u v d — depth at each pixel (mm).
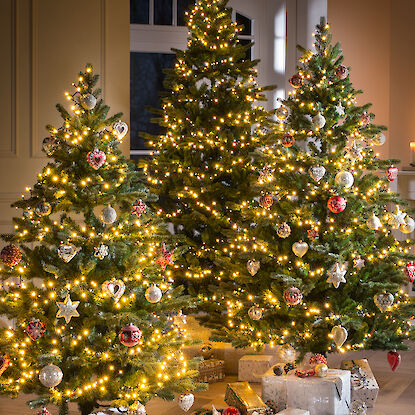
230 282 5426
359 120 4922
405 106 7250
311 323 4902
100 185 4078
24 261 4102
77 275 3990
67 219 4090
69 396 3887
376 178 5051
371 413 4621
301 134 4992
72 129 4086
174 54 6777
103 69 6164
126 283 4121
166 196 6281
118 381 4008
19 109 5953
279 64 7098
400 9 7230
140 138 6730
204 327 5719
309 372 4512
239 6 6984
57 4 6047
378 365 5684
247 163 5656
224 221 5637
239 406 4469
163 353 4133
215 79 5824
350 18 7160
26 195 5949
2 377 3992
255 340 5047
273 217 4969
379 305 4727
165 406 4746
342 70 4957
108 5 6152
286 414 4172
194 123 5746
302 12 7078
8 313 3975
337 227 4891
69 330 4023
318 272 4871
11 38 5953
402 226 4957
